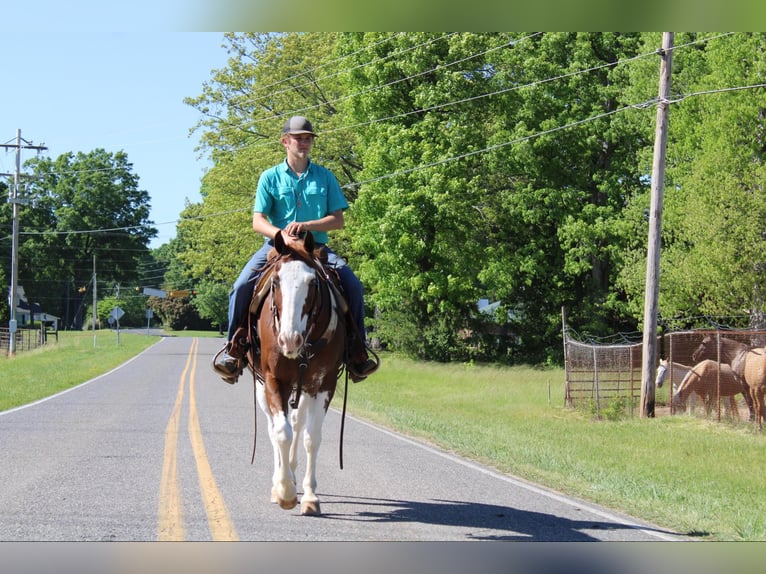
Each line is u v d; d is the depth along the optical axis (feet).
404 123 120.06
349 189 139.44
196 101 149.69
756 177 78.13
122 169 327.67
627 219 116.06
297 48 140.87
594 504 28.02
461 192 114.21
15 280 156.15
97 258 318.65
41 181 317.83
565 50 128.77
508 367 119.85
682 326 95.66
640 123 114.21
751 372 57.52
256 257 25.16
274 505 25.30
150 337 269.23
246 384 86.63
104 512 23.77
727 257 76.48
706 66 97.81
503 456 39.55
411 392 85.92
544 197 124.88
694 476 38.11
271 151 138.10
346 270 24.91
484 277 122.42
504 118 124.16
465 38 115.85
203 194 188.65
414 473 32.96
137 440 40.50
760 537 23.57
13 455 35.04
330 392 23.98
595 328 126.82
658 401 74.59
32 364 120.78
